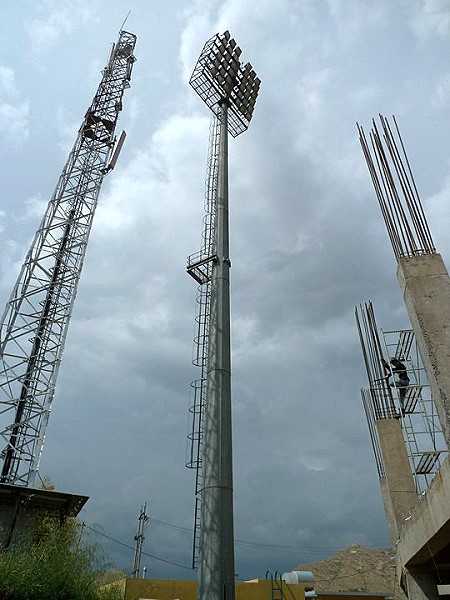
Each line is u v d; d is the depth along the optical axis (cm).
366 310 2639
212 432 1493
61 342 2769
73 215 3259
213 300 1755
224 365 1609
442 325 1066
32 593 1245
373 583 5709
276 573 2328
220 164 2111
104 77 4050
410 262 1181
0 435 2431
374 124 1475
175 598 2094
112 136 3697
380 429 2273
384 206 1347
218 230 1912
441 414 1013
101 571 1512
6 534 1839
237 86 2388
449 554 1473
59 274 2998
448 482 1092
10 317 2719
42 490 1955
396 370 2383
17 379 2598
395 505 2058
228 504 1395
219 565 1286
